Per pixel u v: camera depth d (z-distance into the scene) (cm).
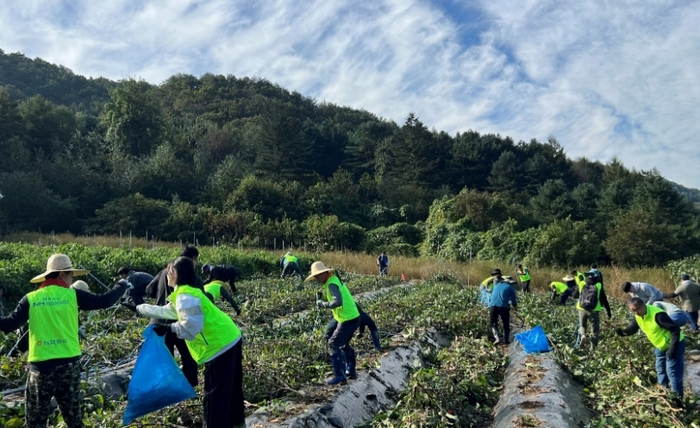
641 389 774
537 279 2944
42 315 500
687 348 1217
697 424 677
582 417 734
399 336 1181
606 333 1253
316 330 1047
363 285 2388
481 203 4575
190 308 499
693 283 1291
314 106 11425
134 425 592
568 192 5678
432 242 4403
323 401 718
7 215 4047
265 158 6169
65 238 3681
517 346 1155
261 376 763
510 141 7544
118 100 5900
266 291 1886
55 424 593
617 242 3853
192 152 6606
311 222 4591
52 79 10950
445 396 736
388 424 668
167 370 522
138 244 3597
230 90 10912
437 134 7262
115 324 1141
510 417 694
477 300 1788
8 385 745
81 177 4894
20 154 4816
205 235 4394
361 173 7100
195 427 633
